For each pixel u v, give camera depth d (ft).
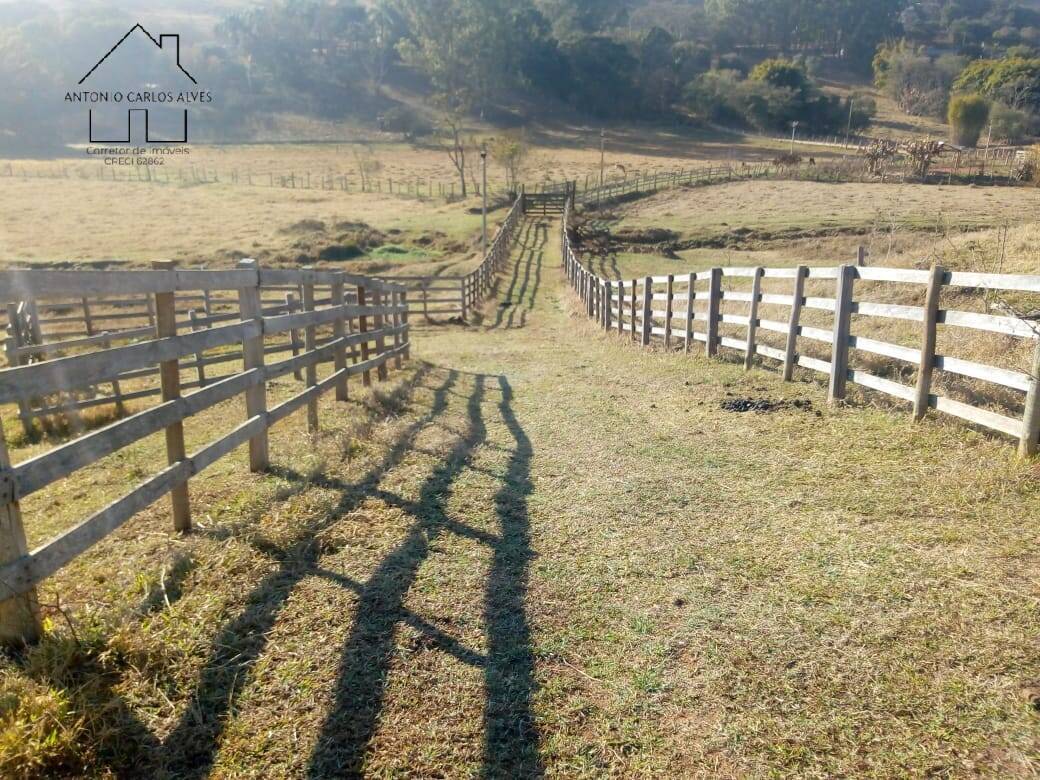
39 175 193.16
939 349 23.85
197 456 12.88
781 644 9.68
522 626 10.26
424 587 11.26
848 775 7.56
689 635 9.97
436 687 8.93
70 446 9.26
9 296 8.29
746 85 352.69
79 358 9.38
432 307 73.46
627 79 377.09
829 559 11.82
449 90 353.31
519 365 36.09
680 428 20.11
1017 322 14.71
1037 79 296.71
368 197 182.60
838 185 169.99
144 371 30.40
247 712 8.38
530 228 141.28
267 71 372.79
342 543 12.70
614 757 7.91
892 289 34.30
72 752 7.39
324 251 110.11
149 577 10.87
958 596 10.41
